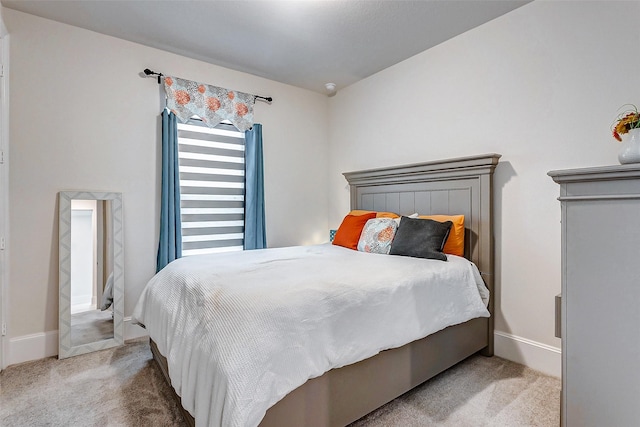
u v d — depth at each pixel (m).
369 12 2.33
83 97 2.54
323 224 4.02
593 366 1.14
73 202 2.48
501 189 2.38
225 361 1.17
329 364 1.39
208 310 1.39
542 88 2.16
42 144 2.38
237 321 1.27
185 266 2.06
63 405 1.75
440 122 2.79
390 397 1.69
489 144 2.45
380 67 3.26
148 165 2.83
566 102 2.05
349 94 3.73
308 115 3.88
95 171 2.59
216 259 2.29
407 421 1.63
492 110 2.43
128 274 2.73
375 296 1.64
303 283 1.59
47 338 2.38
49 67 2.41
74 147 2.50
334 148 3.96
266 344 1.23
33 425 1.58
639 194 1.04
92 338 2.49
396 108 3.19
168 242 2.82
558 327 1.43
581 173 1.13
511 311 2.32
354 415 1.53
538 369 2.17
